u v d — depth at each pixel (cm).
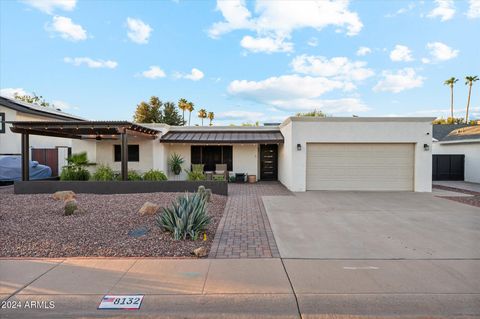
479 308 332
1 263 451
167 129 1767
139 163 1644
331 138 1319
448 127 2889
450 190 1376
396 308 332
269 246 549
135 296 356
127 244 545
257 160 1792
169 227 598
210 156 1791
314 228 685
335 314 322
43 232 607
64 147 1969
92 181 1179
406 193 1264
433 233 641
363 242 575
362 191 1323
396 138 1309
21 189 1177
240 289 373
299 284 386
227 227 692
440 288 376
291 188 1335
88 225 663
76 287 376
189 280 398
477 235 625
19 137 1820
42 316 321
